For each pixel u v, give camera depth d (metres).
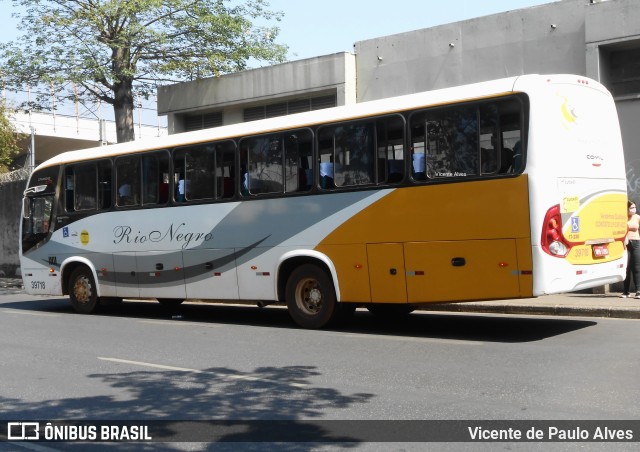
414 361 9.23
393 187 11.41
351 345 10.63
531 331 11.49
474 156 10.59
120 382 8.48
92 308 16.12
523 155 10.13
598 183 10.95
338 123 12.13
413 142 11.24
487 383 7.84
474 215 10.55
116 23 22.97
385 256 11.48
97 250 15.89
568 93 10.62
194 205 14.13
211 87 22.83
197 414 6.98
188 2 23.08
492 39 17.14
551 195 10.11
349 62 19.55
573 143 10.56
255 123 13.41
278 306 17.33
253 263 13.21
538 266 9.99
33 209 17.28
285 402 7.32
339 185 12.08
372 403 7.18
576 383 7.69
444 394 7.43
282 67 20.98
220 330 12.73
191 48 23.97
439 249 10.90
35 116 39.38
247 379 8.45
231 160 13.60
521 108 10.20
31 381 8.62
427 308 15.21
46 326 13.82
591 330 11.37
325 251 12.23
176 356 10.14
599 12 15.39
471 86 10.80
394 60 18.83
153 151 14.88
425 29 18.23
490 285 10.41
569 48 16.05
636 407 6.71
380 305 13.77
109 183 15.74
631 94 15.49
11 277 28.11
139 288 15.14
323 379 8.34
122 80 23.86
